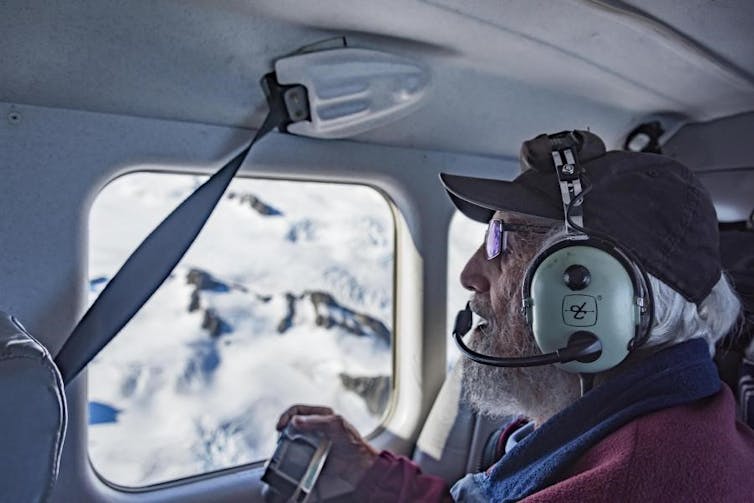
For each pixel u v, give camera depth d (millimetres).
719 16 1353
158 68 1247
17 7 1065
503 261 1021
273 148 1452
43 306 1171
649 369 875
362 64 1451
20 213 1142
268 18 1313
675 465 769
